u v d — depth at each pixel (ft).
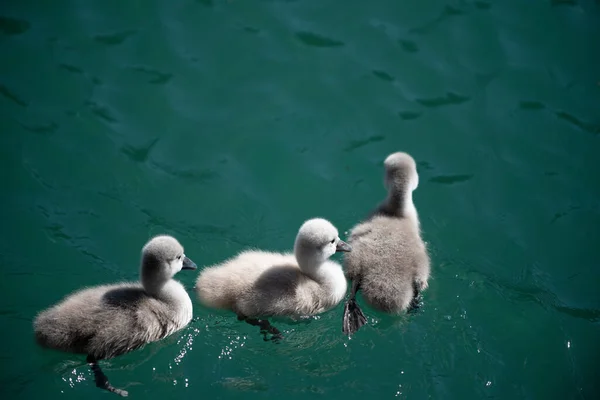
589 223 36.96
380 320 31.17
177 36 45.52
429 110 42.42
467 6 47.52
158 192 38.11
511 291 33.63
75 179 38.06
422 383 29.01
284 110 42.29
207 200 38.01
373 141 41.09
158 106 42.04
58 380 27.91
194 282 33.68
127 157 39.42
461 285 33.76
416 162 40.04
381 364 29.68
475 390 28.99
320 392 28.53
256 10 47.39
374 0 48.11
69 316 27.68
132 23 46.09
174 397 28.12
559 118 41.68
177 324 30.07
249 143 40.73
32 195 36.96
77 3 46.93
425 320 31.53
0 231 35.01
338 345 30.35
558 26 46.09
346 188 39.11
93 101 41.86
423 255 32.73
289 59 44.75
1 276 32.94
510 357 30.37
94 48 44.50
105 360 28.35
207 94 42.83
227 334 30.48
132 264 34.47
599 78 43.45
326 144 40.91
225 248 35.94
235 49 45.09
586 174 39.11
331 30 46.37
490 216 37.55
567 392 29.35
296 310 30.66
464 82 43.62
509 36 45.73
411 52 45.19
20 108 40.98
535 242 36.24
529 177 39.14
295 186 39.06
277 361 29.66
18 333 30.35
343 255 33.65
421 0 48.08
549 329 31.73
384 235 32.73
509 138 40.98
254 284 30.22
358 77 43.91
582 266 35.12
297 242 30.96
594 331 32.09
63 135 39.99
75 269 33.78
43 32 45.01
